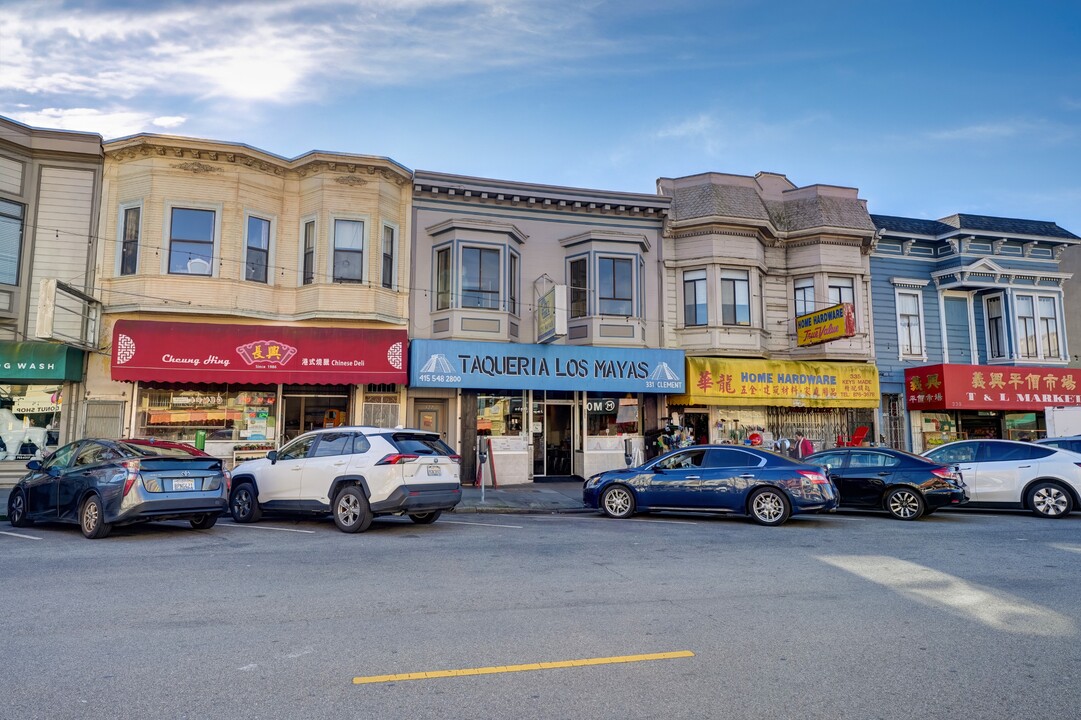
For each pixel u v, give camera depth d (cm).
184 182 1705
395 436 1112
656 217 2106
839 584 724
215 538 1030
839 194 2259
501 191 1975
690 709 410
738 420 2127
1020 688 443
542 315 1886
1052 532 1113
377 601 650
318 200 1791
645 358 1959
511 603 645
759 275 2141
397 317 1838
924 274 2369
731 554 899
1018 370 2191
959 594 683
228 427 1747
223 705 412
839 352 2148
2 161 1644
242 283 1720
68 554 890
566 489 1817
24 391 1636
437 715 400
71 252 1688
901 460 1346
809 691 438
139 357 1593
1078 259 2614
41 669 468
